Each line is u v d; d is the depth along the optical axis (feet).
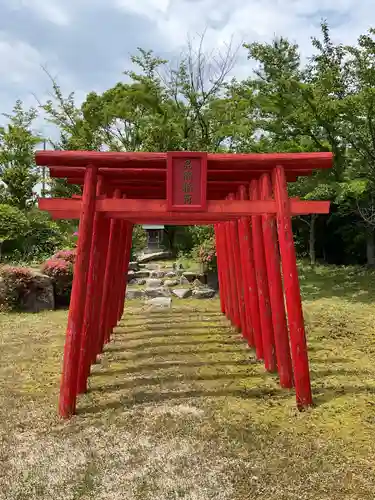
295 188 39.40
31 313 31.14
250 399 15.69
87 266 15.08
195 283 39.17
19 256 48.62
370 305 31.45
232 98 49.16
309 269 48.44
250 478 10.48
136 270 43.65
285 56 37.11
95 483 10.42
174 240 55.62
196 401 15.43
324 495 9.84
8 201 60.13
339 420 13.76
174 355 21.49
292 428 13.25
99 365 19.99
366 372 18.35
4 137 63.21
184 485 10.24
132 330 26.66
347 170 37.14
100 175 17.67
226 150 55.98
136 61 54.39
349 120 34.06
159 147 51.98
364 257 50.98
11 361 20.18
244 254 22.44
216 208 15.35
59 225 57.52
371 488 10.08
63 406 14.32
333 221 51.55
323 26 39.91
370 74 31.22
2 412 14.55
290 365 17.07
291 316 15.06
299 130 36.68
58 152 14.79
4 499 9.86
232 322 27.76
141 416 14.15
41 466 11.18
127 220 25.86
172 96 53.98
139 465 11.17
